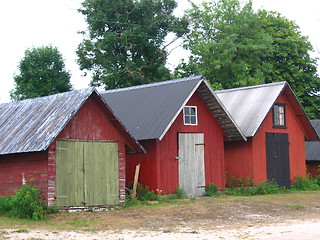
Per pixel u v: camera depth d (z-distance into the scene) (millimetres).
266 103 30859
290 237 14766
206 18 51250
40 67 46250
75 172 20188
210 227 17188
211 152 27969
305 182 32688
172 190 25688
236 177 30609
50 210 19047
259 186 29172
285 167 32312
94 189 20781
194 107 27422
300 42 53594
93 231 16094
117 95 29609
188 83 26375
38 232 15594
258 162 30453
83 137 20594
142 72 46375
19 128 20625
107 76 44344
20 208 18328
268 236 15031
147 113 25953
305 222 18406
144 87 28844
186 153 26672
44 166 19344
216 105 27625
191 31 50594
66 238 14641
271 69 52219
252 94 32312
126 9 46375
